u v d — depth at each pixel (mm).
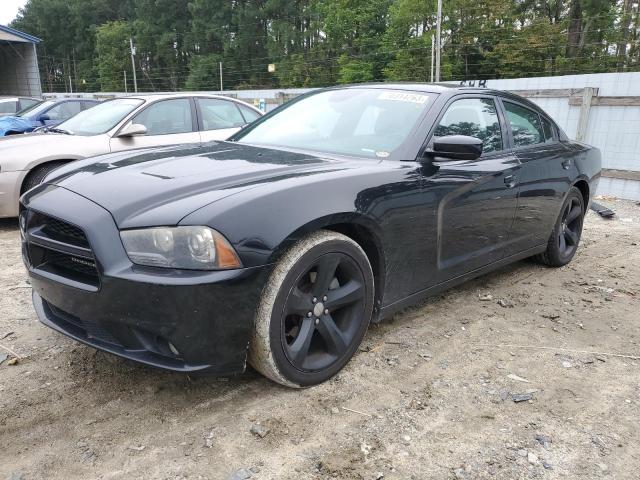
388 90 3637
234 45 66062
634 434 2451
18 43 25828
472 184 3395
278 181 2547
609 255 5492
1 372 2797
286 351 2520
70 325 2596
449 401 2658
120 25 78938
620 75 11062
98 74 84562
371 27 50625
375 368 2939
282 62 57875
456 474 2145
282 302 2432
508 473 2162
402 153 3133
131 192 2445
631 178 9164
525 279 4578
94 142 6027
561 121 10086
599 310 3949
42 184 2875
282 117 3875
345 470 2145
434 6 41438
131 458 2180
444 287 3482
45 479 2059
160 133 6516
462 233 3426
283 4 62812
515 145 4027
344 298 2744
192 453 2215
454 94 3559
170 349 2293
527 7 43250
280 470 2133
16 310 3611
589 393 2787
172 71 76000
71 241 2428
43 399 2561
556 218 4570
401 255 3020
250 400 2594
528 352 3223
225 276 2219
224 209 2266
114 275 2205
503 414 2566
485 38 39500
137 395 2613
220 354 2309
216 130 6953
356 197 2686
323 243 2549
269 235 2324
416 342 3283
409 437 2367
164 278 2164
